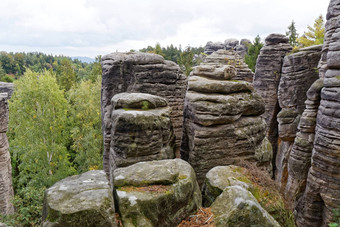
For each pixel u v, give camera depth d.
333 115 13.59
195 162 11.95
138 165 8.70
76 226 5.67
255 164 12.40
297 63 22.55
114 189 7.48
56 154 27.33
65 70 57.25
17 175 28.52
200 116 11.67
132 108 11.77
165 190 7.39
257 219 7.20
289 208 9.81
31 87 26.53
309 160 17.69
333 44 14.28
